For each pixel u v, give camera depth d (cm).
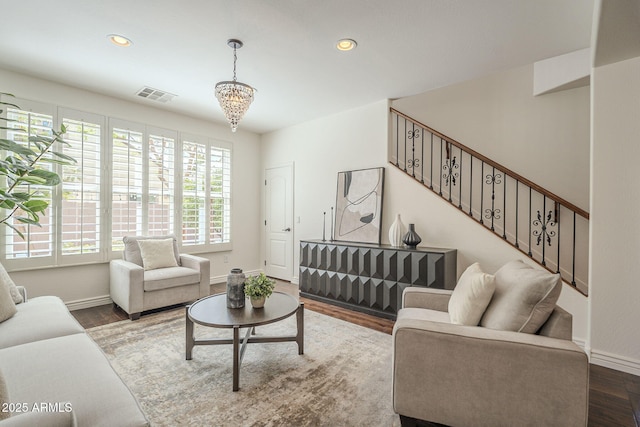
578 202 294
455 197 360
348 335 279
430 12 217
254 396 184
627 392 192
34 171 208
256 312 220
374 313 339
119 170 376
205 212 466
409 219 367
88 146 351
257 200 547
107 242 365
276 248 525
